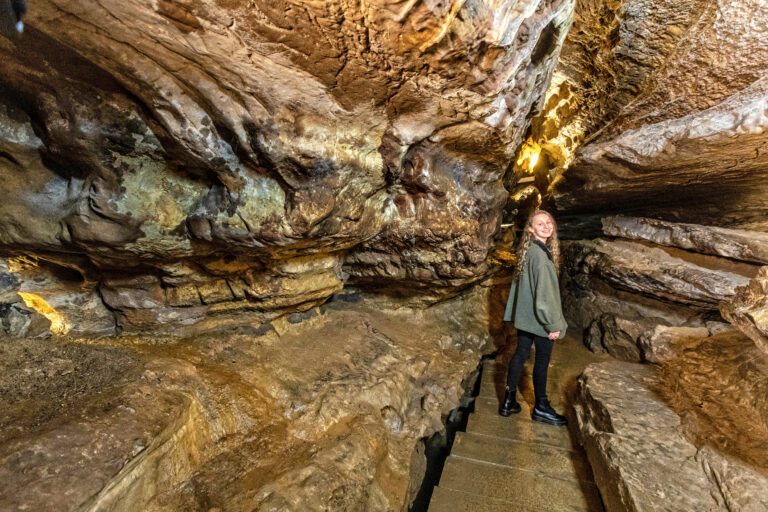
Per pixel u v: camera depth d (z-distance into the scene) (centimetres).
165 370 216
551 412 342
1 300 266
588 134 470
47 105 172
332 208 230
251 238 221
